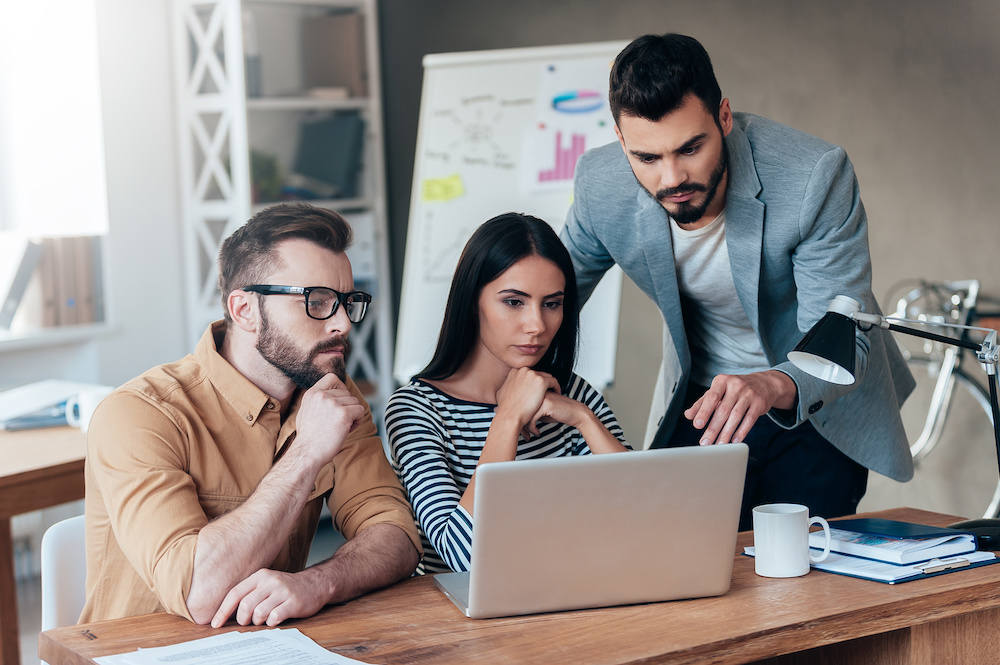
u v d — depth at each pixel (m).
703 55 1.60
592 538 1.18
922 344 3.45
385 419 1.63
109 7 3.78
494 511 1.14
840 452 2.08
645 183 1.69
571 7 4.06
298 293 1.39
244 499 1.42
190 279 4.03
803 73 3.62
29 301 3.68
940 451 3.49
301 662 1.04
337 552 1.34
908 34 3.39
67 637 1.15
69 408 2.49
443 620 1.19
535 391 1.51
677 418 2.17
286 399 1.49
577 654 1.05
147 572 1.25
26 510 2.05
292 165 4.32
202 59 3.91
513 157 3.92
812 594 1.25
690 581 1.23
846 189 1.79
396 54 4.48
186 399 1.40
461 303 1.64
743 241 1.85
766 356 2.04
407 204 4.50
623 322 4.11
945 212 3.39
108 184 3.80
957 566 1.35
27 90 3.87
